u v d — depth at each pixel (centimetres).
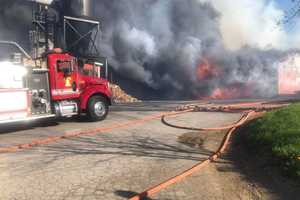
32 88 1243
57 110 1313
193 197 595
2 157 874
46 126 1327
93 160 828
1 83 1150
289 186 618
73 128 1272
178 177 683
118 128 1256
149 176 707
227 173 718
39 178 704
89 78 1410
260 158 779
